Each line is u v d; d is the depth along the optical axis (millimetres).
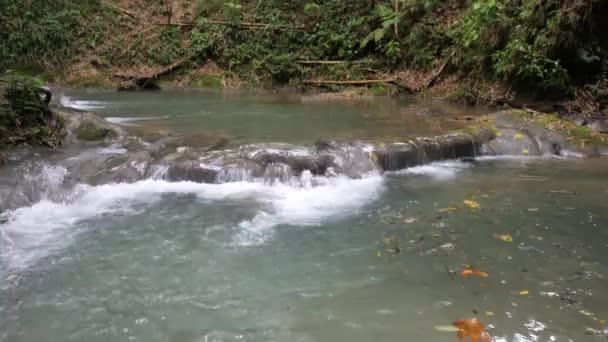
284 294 2953
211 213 4422
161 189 5062
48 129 6504
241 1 15977
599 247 3531
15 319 2707
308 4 14516
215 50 14648
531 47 9297
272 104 10562
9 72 11500
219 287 3059
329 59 14125
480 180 5484
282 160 5496
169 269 3311
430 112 9156
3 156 5574
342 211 4488
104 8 15383
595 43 9203
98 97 11633
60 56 14070
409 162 6078
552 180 5426
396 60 13062
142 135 6676
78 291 3014
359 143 6039
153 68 14391
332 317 2686
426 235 3842
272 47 14664
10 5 14195
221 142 6188
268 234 3936
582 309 2688
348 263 3371
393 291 2959
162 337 2535
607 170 5844
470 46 11172
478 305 2764
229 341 2484
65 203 4617
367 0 14188
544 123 7512
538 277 3080
